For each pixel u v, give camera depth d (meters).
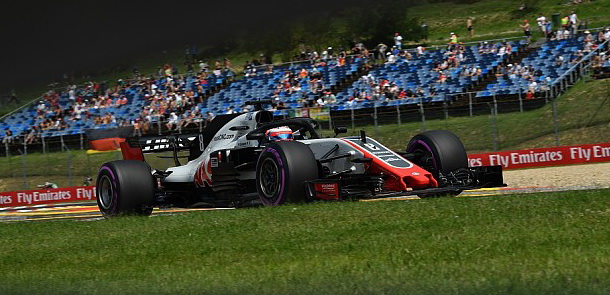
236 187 35.25
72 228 28.09
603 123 77.75
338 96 104.19
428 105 94.38
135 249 21.91
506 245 17.62
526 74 95.94
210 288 15.87
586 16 134.25
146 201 34.91
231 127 36.12
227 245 21.02
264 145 34.47
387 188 30.34
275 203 30.61
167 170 39.75
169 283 16.80
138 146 37.97
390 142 83.25
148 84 111.06
